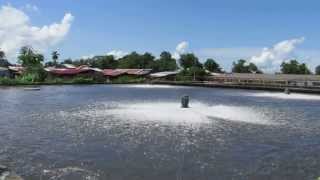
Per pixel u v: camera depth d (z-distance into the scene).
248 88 102.06
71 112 42.38
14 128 31.20
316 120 38.84
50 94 73.62
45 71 127.81
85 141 25.95
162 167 20.03
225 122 35.16
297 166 20.69
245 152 23.59
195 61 187.50
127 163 20.61
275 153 23.55
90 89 96.25
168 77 151.12
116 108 46.41
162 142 25.83
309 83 111.56
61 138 26.91
